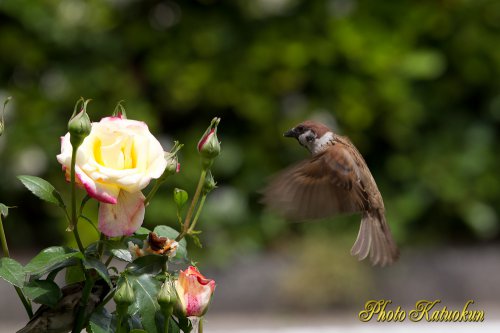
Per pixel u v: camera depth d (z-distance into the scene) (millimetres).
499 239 11914
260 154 11500
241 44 11508
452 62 12031
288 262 10570
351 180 4742
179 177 10898
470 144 11938
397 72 11477
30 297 3020
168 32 11578
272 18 11570
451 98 12062
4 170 11125
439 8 11820
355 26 11484
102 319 3111
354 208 4746
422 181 11703
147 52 11594
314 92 11523
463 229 11867
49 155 11117
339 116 11500
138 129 2969
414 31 11727
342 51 11352
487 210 11750
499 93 12055
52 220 11461
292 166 4555
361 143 11648
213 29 11516
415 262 10875
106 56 11453
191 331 3129
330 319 9852
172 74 11430
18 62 11367
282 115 11492
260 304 10273
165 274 3127
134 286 3041
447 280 10602
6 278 3012
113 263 8711
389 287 10391
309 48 11391
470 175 11812
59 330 3105
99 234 3184
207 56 11469
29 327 3090
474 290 10625
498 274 10719
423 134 11945
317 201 4512
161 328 3049
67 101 11305
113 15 11516
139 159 2949
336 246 10516
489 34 11992
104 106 11328
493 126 12094
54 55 11453
